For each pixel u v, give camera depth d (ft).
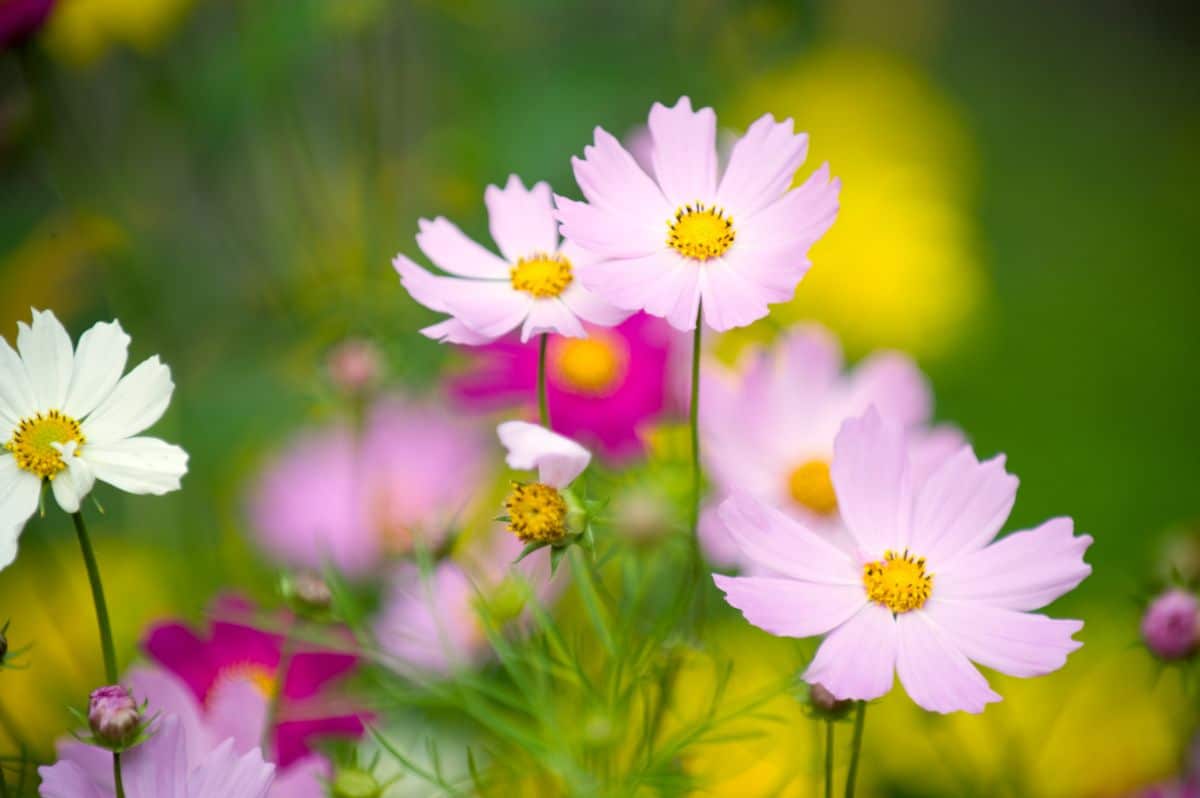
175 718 3.36
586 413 4.01
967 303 7.02
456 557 3.78
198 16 5.46
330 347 4.25
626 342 4.04
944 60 10.51
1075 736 4.19
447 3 5.37
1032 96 10.68
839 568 3.41
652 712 3.77
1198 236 9.32
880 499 3.44
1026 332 8.50
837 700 3.46
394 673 3.78
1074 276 8.99
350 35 5.61
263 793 3.36
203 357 4.75
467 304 3.51
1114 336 8.44
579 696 3.66
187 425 4.54
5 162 4.77
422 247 3.57
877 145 7.19
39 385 3.37
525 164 5.31
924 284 6.80
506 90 5.43
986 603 3.40
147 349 4.67
